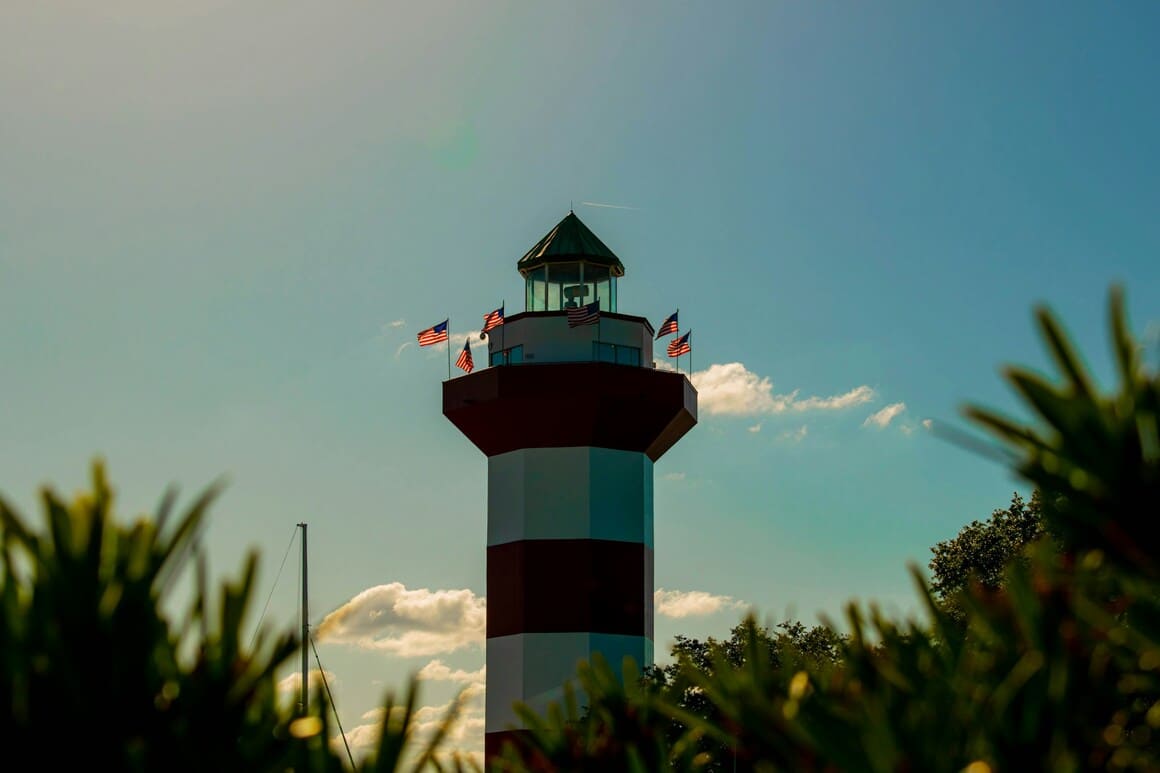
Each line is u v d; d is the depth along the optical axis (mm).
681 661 4527
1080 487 3266
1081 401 3246
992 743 3441
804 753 3674
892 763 3439
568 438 54969
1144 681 3555
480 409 55656
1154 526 3227
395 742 3631
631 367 55375
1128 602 3441
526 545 54219
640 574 54625
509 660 53500
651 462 57688
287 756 3498
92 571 3330
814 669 4391
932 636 4105
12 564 3357
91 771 3252
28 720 3248
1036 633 3576
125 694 3295
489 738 53312
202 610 3434
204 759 3338
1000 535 50438
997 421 3332
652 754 4824
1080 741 3506
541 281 60812
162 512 3398
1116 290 3252
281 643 3477
